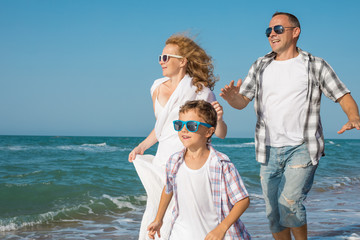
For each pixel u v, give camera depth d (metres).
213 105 2.67
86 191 9.12
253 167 15.80
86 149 31.89
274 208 3.62
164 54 3.39
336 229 5.21
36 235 5.34
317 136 3.39
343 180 12.50
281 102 3.44
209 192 2.47
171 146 3.31
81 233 5.45
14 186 9.28
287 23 3.45
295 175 3.37
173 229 2.56
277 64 3.52
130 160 3.46
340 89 3.28
